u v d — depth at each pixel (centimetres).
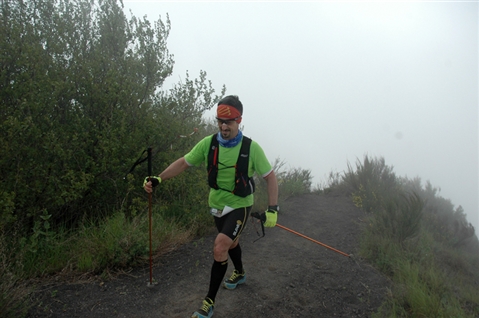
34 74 441
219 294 352
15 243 373
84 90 489
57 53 477
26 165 422
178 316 312
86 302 321
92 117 504
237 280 366
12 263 342
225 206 305
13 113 426
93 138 489
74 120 473
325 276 422
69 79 479
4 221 373
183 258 432
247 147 291
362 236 576
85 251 390
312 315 337
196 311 305
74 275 364
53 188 430
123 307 319
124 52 570
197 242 489
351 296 380
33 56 431
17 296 289
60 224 468
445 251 598
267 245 511
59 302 317
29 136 416
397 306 356
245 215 305
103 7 557
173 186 558
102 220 486
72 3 536
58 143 430
